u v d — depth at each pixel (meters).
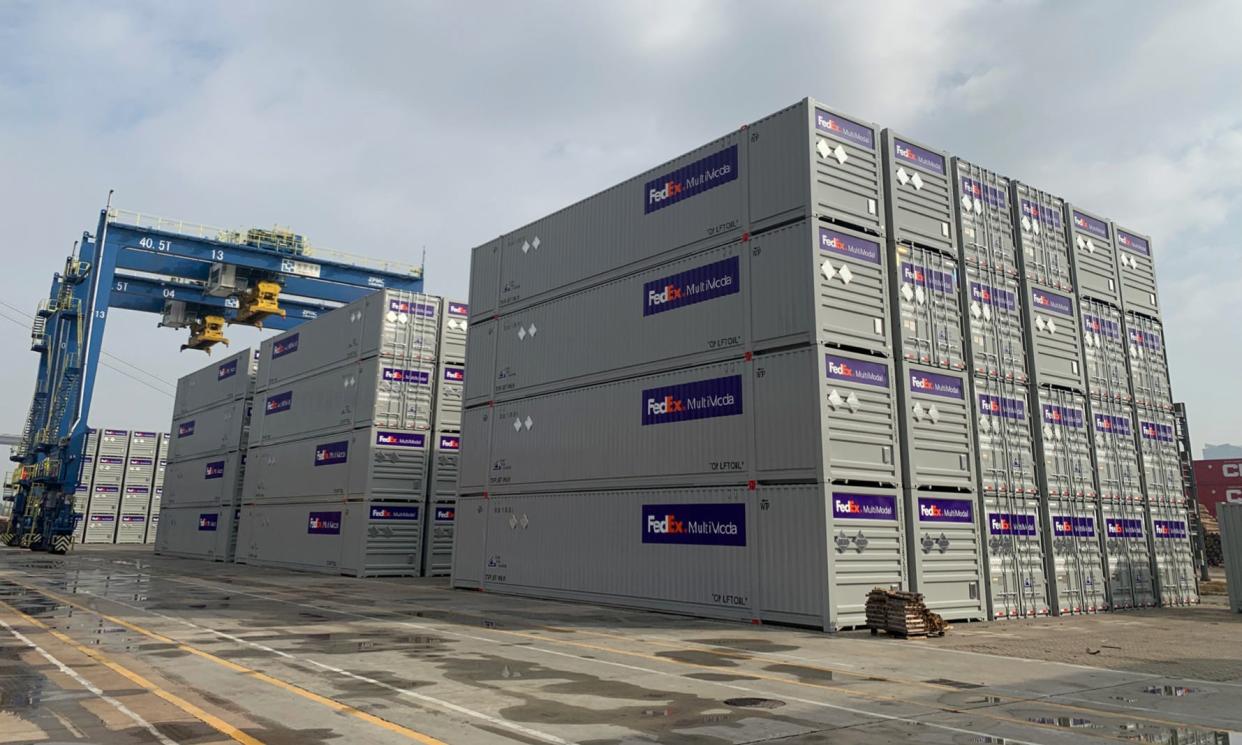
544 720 7.62
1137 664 11.41
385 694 8.76
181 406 50.38
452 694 8.79
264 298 43.72
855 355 16.19
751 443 16.55
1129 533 21.72
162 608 17.67
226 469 42.34
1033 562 18.88
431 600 20.62
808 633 14.52
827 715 7.96
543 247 23.83
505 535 23.27
